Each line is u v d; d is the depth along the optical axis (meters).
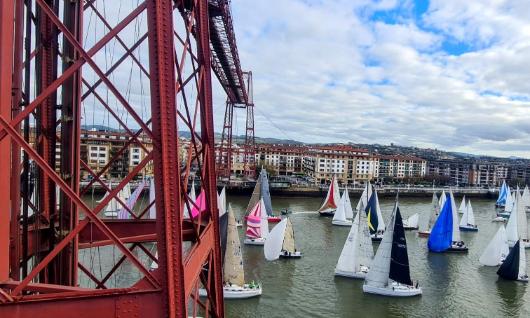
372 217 80.06
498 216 119.69
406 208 125.31
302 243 71.75
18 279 9.33
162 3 8.09
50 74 11.36
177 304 8.30
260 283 50.59
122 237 13.98
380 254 48.97
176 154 8.22
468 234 91.62
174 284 8.26
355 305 45.59
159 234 8.19
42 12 11.03
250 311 42.81
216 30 56.34
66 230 10.38
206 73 13.31
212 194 13.88
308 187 138.75
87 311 7.80
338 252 66.19
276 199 128.00
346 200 98.94
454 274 58.84
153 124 8.16
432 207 86.94
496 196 171.50
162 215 8.17
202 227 14.41
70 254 10.44
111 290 7.87
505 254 65.00
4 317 7.51
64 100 10.24
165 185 8.15
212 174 13.82
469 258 68.06
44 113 11.32
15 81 8.84
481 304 47.88
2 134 7.39
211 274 14.23
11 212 9.21
